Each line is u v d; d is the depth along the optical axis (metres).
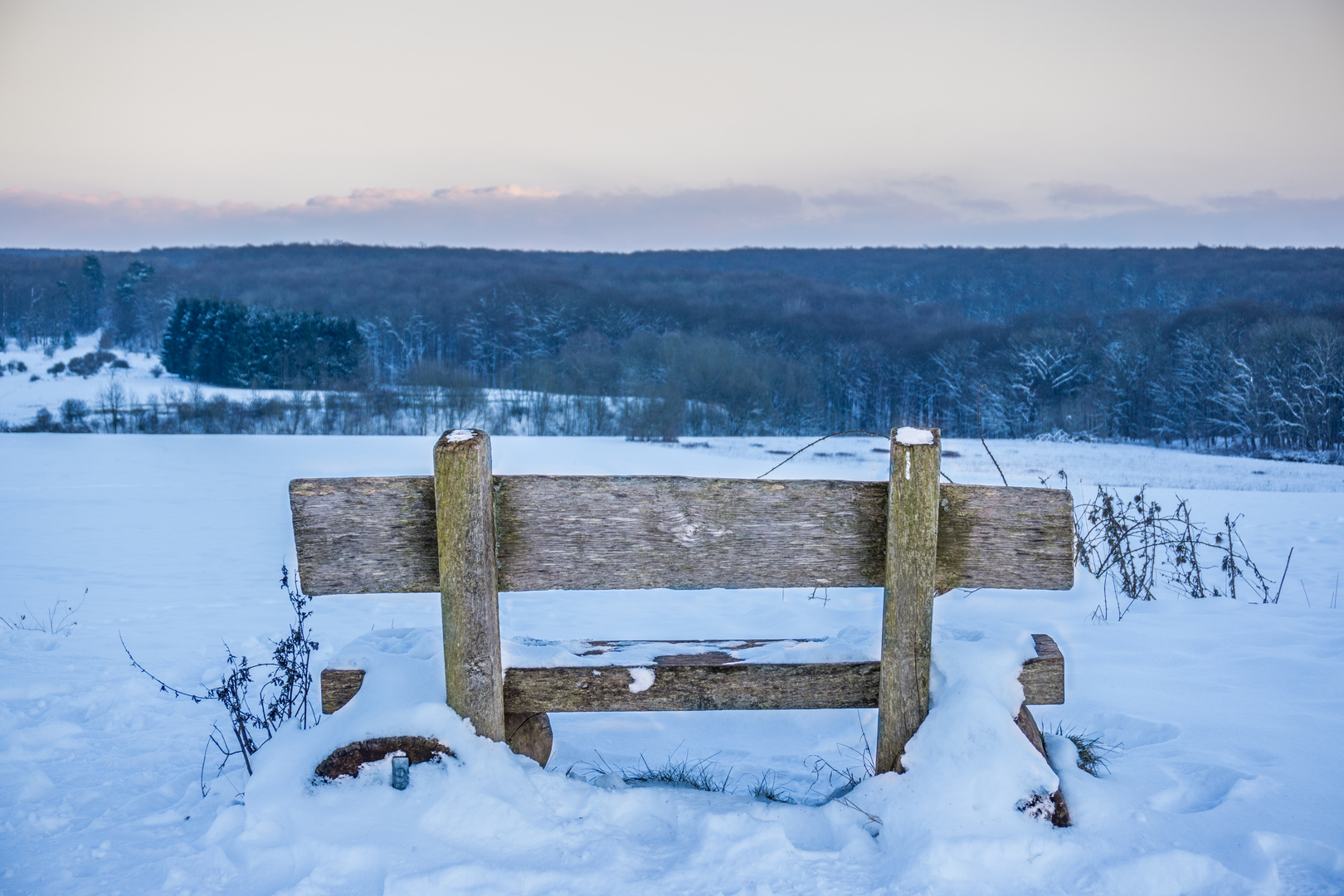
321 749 2.62
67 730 3.44
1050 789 2.44
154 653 4.92
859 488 2.69
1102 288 129.25
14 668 4.50
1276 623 5.23
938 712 2.62
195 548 12.42
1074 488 21.98
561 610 6.30
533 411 64.94
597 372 74.50
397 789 2.53
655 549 2.70
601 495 2.69
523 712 2.79
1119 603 5.96
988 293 137.38
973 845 2.27
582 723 3.71
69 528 15.20
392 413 61.56
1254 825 2.53
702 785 2.88
